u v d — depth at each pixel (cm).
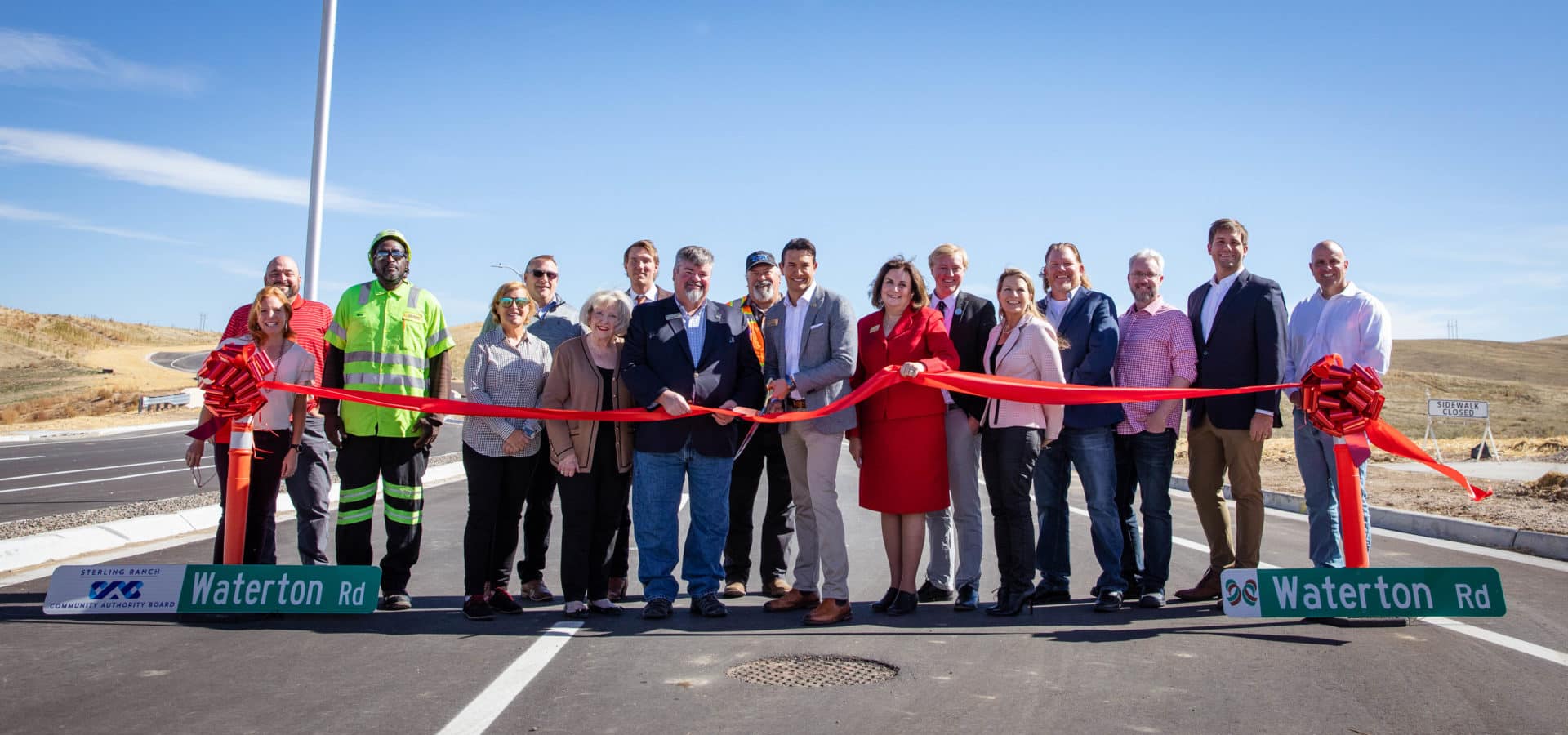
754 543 960
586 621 566
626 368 584
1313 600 520
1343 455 519
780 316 631
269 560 587
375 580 550
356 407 579
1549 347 10738
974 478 609
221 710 388
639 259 733
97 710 386
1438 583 512
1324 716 378
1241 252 630
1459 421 4528
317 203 1095
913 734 360
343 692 414
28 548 730
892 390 588
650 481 582
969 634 527
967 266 661
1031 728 366
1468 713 380
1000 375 595
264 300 570
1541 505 1014
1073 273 656
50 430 2861
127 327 11331
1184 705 394
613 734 361
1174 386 605
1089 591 663
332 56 1105
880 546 879
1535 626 523
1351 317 607
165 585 541
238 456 546
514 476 591
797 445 611
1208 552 818
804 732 363
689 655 481
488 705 396
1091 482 599
